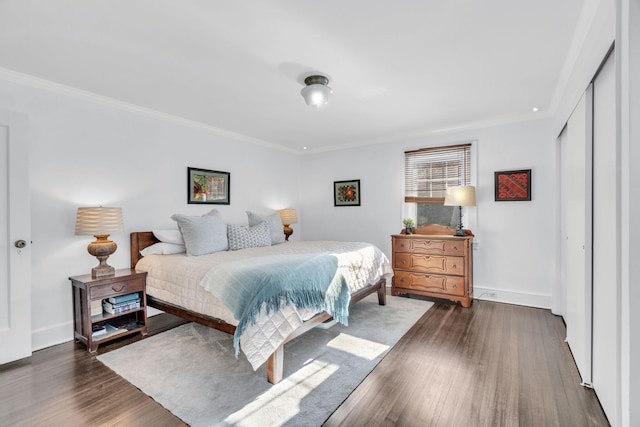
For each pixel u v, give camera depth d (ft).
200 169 12.86
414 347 8.46
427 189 14.29
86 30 6.17
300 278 7.56
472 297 12.71
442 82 8.75
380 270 11.85
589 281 6.41
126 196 10.53
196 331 9.70
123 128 10.45
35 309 8.48
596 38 5.47
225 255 9.86
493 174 12.62
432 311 11.44
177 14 5.66
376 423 5.44
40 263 8.61
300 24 6.01
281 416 5.65
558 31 6.27
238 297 7.04
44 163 8.70
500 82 8.77
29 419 5.56
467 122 12.63
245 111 11.26
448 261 12.18
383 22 5.96
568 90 8.24
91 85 8.91
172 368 7.38
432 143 14.06
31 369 7.34
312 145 16.80
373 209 15.76
